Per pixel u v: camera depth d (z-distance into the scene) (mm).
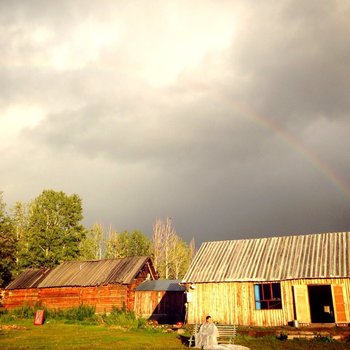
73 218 67438
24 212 69375
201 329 20109
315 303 35844
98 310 41000
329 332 22750
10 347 18547
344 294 25344
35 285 46344
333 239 29688
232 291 28859
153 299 40750
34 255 62906
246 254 31422
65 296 43469
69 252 65125
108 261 45688
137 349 18375
